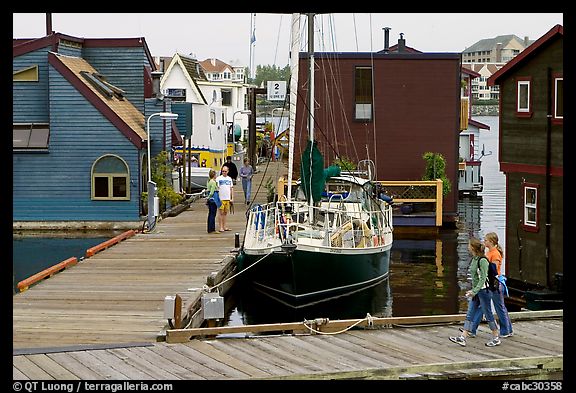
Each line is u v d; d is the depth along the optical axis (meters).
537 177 29.03
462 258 37.50
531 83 29.27
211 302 21.77
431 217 45.41
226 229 37.59
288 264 26.56
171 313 19.97
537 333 20.34
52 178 42.97
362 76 48.03
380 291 30.66
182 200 48.38
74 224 42.91
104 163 42.84
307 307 27.41
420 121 48.00
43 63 43.75
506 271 30.53
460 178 65.31
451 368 17.61
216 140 63.66
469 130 67.88
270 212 31.45
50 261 34.84
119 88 48.12
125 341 19.27
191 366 17.38
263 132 94.81
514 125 30.06
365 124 48.09
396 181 46.69
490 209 57.66
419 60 47.94
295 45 29.47
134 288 24.98
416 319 20.91
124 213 42.84
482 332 20.48
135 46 47.94
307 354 18.39
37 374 16.61
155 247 32.81
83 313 21.83
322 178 29.52
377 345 19.23
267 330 19.86
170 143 48.97
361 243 29.59
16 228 42.97
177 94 69.69
